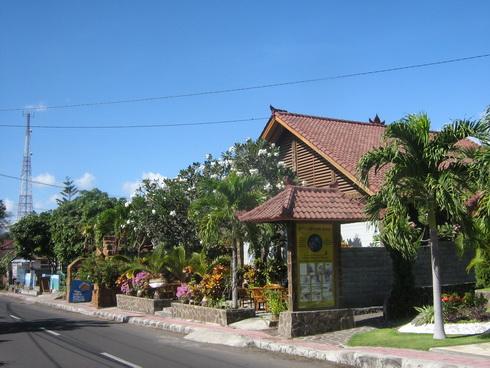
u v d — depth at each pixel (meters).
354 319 15.53
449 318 13.22
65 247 39.91
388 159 11.74
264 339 13.70
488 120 11.00
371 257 17.30
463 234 12.34
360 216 14.59
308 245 14.41
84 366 11.05
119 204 30.53
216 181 17.45
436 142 11.42
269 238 18.70
